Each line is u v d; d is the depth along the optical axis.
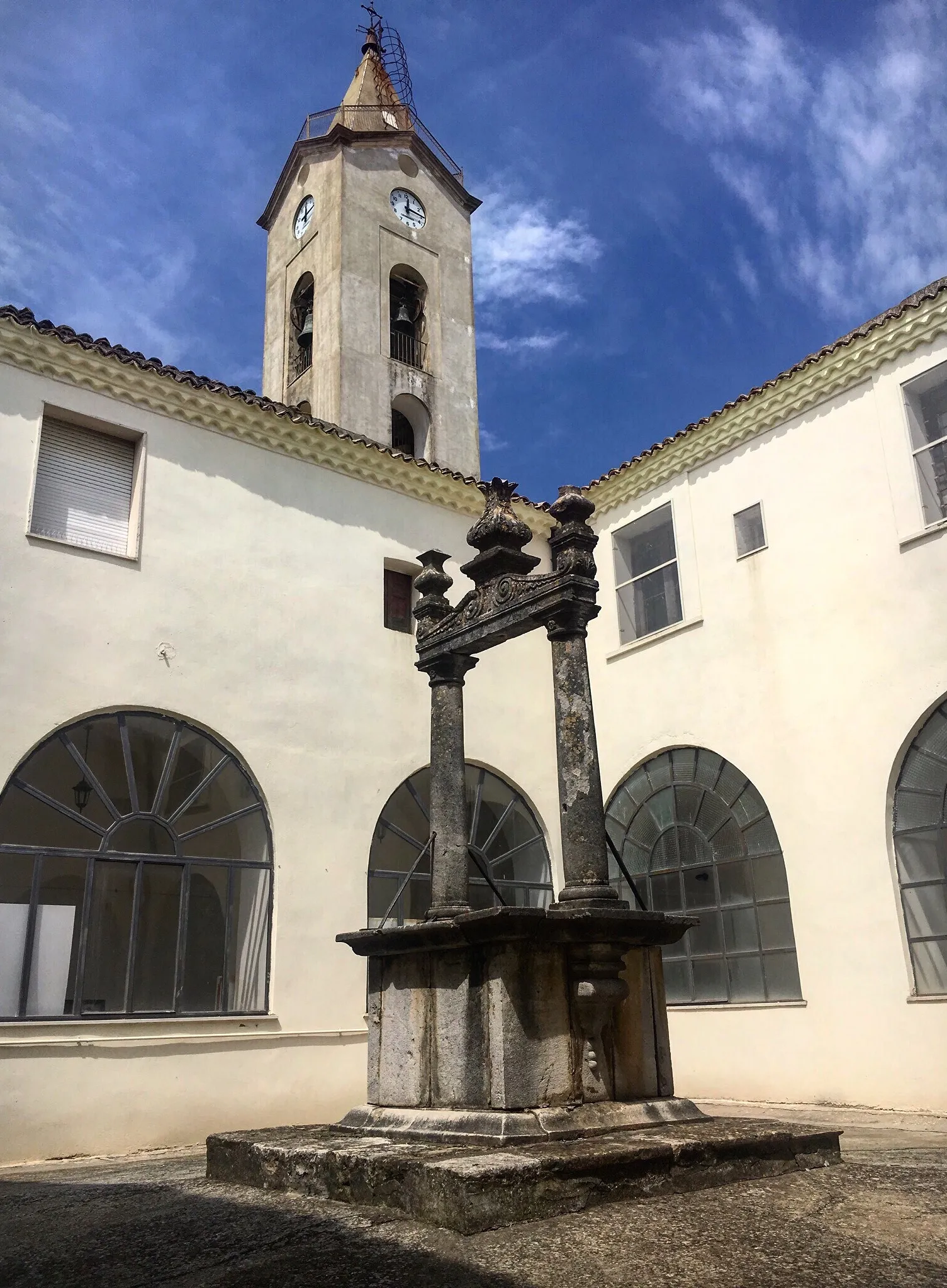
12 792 11.18
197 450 13.86
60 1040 10.73
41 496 12.58
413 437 23.12
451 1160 5.21
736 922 14.02
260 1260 4.54
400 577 16.20
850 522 13.63
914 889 12.17
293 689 13.86
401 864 14.45
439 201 25.11
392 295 23.67
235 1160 6.68
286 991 12.64
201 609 13.24
